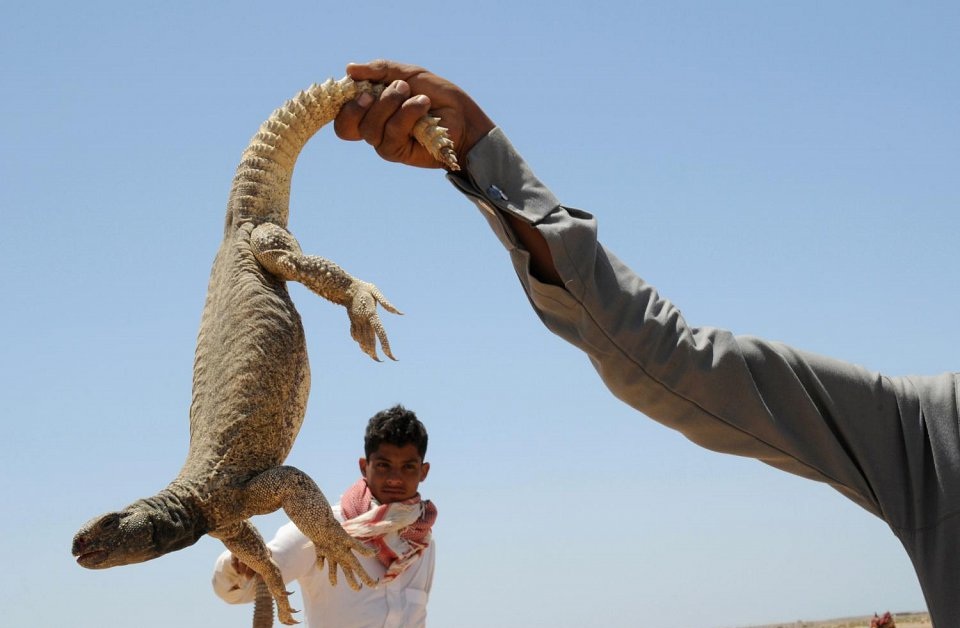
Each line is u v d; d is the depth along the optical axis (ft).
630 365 12.58
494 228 12.98
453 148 12.89
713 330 12.83
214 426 11.66
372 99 13.17
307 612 16.38
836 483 13.01
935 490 12.62
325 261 12.08
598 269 12.63
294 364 12.07
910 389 13.14
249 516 11.53
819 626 88.48
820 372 13.08
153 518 11.13
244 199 12.92
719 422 12.76
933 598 12.35
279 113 13.23
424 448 16.74
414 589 16.49
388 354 11.69
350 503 16.67
